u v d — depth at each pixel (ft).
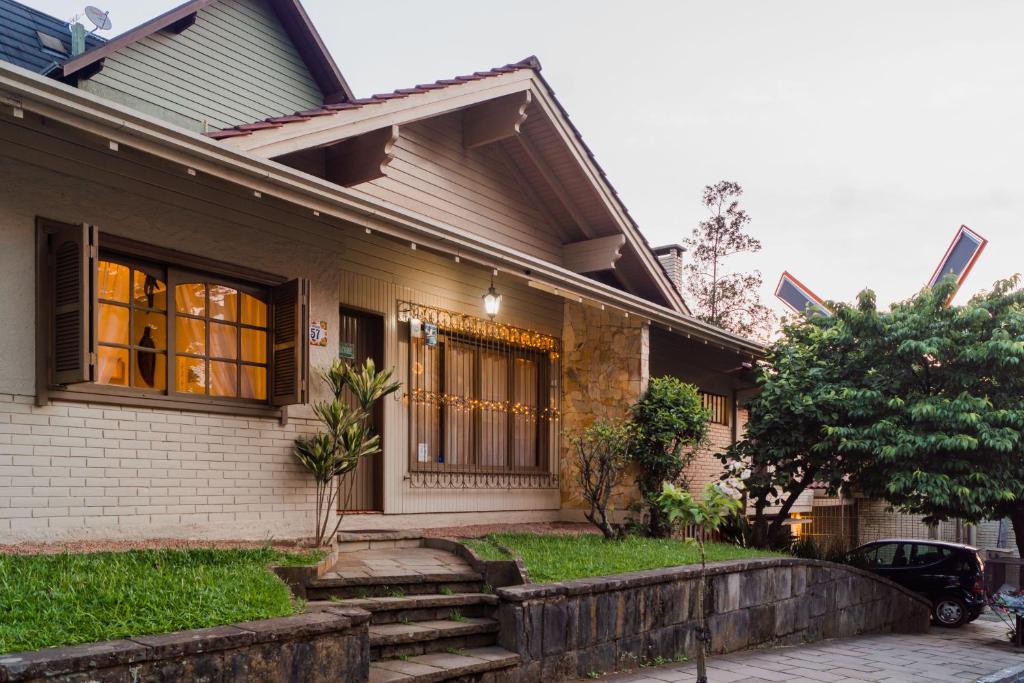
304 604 19.21
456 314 37.50
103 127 19.44
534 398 42.52
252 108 38.93
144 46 34.27
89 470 22.18
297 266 28.09
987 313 43.27
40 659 13.12
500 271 32.73
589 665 24.58
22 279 21.09
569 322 44.09
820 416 44.52
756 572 32.42
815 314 51.37
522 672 22.36
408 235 28.17
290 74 41.29
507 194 40.37
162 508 23.76
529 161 40.14
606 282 45.83
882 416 44.16
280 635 16.12
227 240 26.04
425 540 29.32
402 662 20.48
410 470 34.60
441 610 23.08
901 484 41.16
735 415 58.75
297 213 28.19
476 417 38.47
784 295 79.92
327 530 28.40
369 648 19.35
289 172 23.38
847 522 74.08
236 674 15.40
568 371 43.83
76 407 22.06
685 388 41.50
